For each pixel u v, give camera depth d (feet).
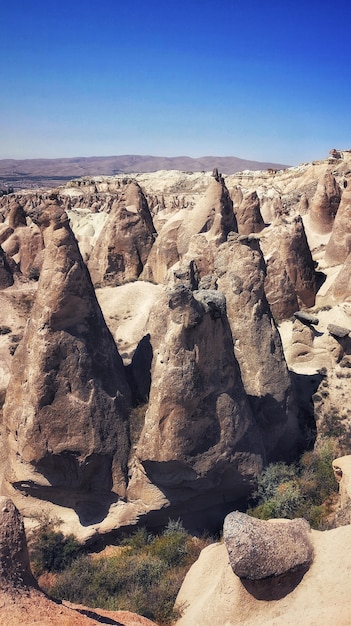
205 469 49.11
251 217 136.15
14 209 157.79
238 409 51.26
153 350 58.44
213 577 38.65
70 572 46.39
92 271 124.88
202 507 52.60
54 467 50.93
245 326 61.00
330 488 53.11
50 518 52.29
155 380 48.60
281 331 88.94
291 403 61.16
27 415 49.88
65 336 50.24
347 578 30.27
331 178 137.39
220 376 50.24
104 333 53.98
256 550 31.04
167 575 45.11
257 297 61.98
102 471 51.29
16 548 28.84
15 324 89.76
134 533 51.29
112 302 101.55
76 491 51.85
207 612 33.88
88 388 50.75
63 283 49.85
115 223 120.37
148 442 48.42
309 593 30.91
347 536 32.42
